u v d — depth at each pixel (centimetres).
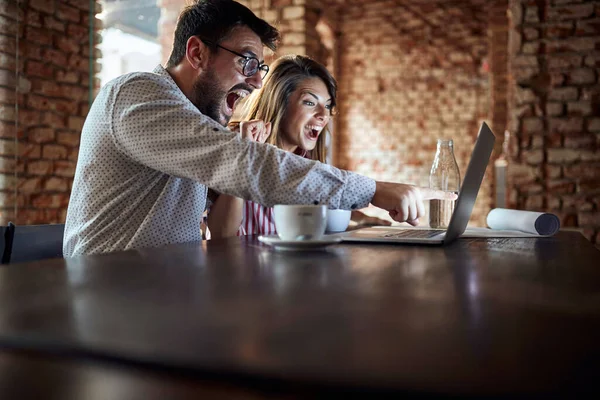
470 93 738
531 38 312
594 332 48
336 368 38
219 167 123
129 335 47
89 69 351
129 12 378
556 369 38
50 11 327
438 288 69
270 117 222
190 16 167
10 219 311
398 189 127
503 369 38
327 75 227
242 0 417
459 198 120
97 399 43
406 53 757
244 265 88
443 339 45
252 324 51
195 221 165
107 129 147
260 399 37
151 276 77
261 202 123
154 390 41
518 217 159
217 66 167
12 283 72
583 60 304
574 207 306
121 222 152
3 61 306
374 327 49
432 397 34
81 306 58
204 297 63
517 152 316
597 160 302
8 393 47
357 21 761
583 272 83
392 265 89
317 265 89
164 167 130
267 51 389
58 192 335
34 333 48
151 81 140
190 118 132
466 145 745
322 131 237
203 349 43
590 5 302
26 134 317
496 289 68
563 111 308
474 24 720
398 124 773
